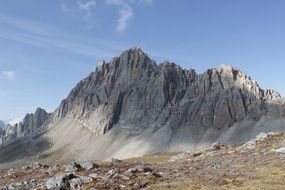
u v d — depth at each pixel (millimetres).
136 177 40781
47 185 38469
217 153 59719
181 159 60625
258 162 47281
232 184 35938
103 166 51906
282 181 35750
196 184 36688
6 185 44781
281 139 62938
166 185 36625
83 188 36469
